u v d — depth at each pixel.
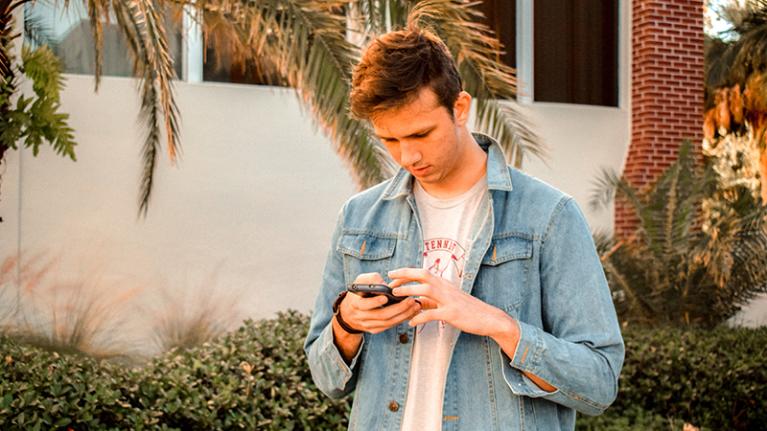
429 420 1.98
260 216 8.27
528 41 9.64
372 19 5.73
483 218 2.03
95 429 3.99
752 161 11.68
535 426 1.94
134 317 7.62
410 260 2.08
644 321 8.95
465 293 1.84
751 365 6.77
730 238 8.80
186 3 5.68
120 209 7.70
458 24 5.67
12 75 5.45
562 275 1.93
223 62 8.28
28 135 5.59
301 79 5.39
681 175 9.05
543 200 2.00
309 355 2.12
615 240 9.07
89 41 7.71
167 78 5.75
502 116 6.41
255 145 8.30
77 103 7.61
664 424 6.14
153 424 4.16
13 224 7.28
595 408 1.89
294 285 8.37
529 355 1.81
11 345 4.91
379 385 2.04
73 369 4.36
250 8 5.25
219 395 4.50
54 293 7.35
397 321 1.84
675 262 8.91
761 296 9.66
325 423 4.78
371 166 5.46
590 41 10.08
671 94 10.09
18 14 7.20
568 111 9.80
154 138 7.41
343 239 2.18
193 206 8.02
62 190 7.51
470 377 1.97
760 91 11.40
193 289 7.94
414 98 1.77
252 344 5.29
